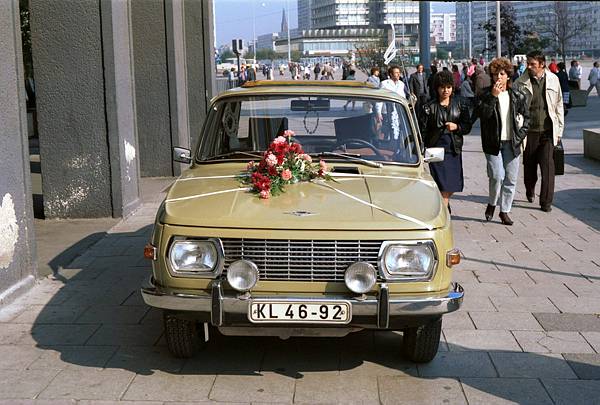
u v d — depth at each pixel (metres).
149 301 4.98
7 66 7.02
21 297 7.12
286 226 4.87
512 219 10.64
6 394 5.03
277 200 5.27
